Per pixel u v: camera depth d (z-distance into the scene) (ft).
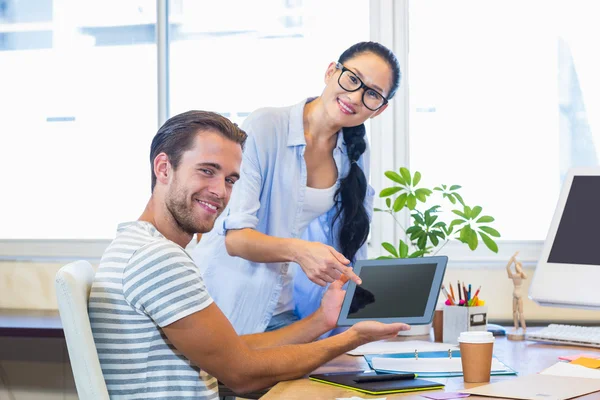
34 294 9.52
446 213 9.07
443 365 5.15
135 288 4.18
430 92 9.16
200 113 4.77
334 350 4.95
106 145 9.84
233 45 9.59
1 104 10.05
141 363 4.22
